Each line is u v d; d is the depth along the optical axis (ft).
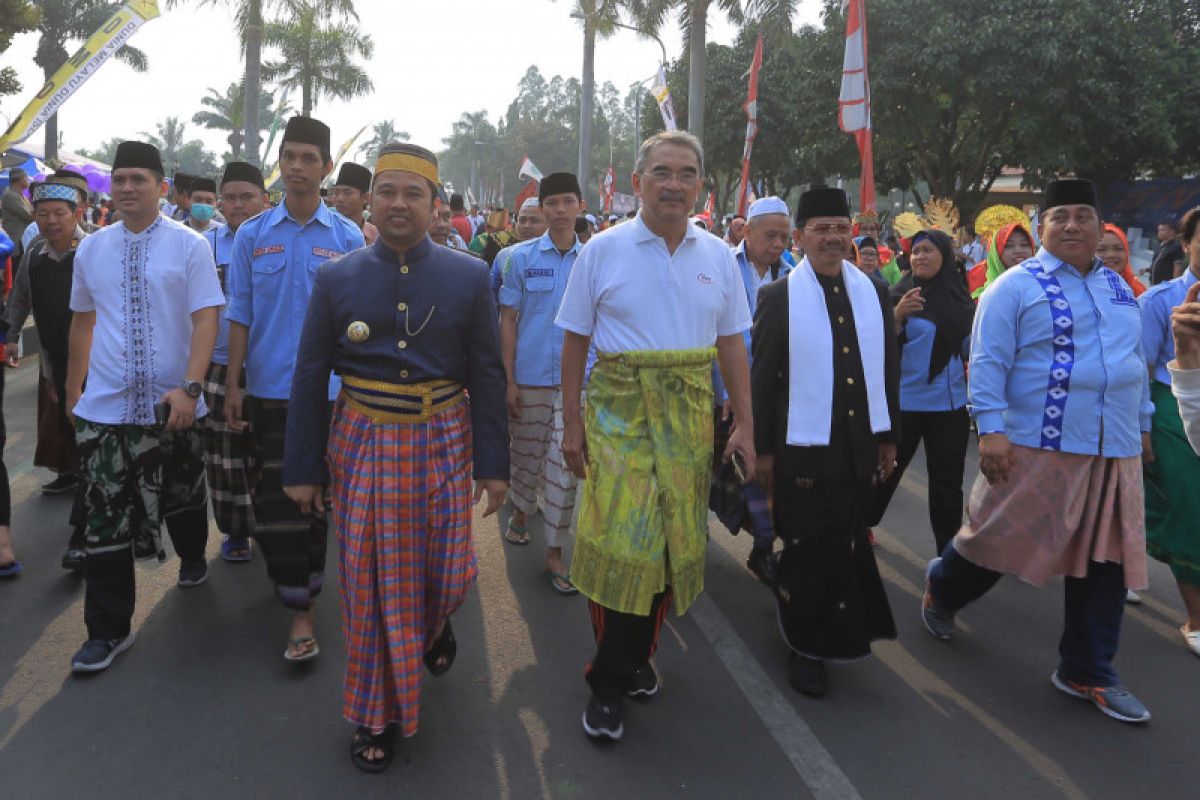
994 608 14.39
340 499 9.53
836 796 9.34
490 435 9.73
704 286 10.18
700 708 11.10
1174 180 69.46
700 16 51.85
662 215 9.84
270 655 12.05
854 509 11.40
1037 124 59.31
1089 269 11.47
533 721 10.62
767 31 52.26
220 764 9.55
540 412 16.10
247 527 14.21
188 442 12.89
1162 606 14.71
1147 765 10.02
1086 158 63.46
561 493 14.40
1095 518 11.05
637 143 106.93
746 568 16.10
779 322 11.64
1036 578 11.37
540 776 9.54
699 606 14.34
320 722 10.44
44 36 108.17
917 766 9.91
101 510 11.51
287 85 104.06
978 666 12.37
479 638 12.77
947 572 12.73
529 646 12.58
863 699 11.39
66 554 14.60
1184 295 13.17
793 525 11.40
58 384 17.57
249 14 55.93
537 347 15.80
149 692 11.00
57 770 9.36
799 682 11.51
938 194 69.72
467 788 9.29
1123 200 72.02
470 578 9.87
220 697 10.93
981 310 11.60
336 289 9.40
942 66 56.85
